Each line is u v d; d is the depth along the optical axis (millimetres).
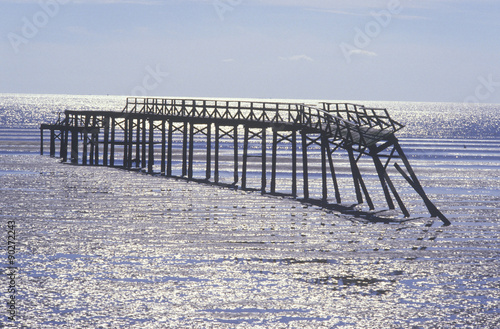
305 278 28266
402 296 26391
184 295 25969
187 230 36469
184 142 60188
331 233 36469
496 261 31578
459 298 26312
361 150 44781
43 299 25266
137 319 23562
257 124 51375
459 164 84688
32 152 85062
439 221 40625
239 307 24828
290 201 46625
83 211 41469
